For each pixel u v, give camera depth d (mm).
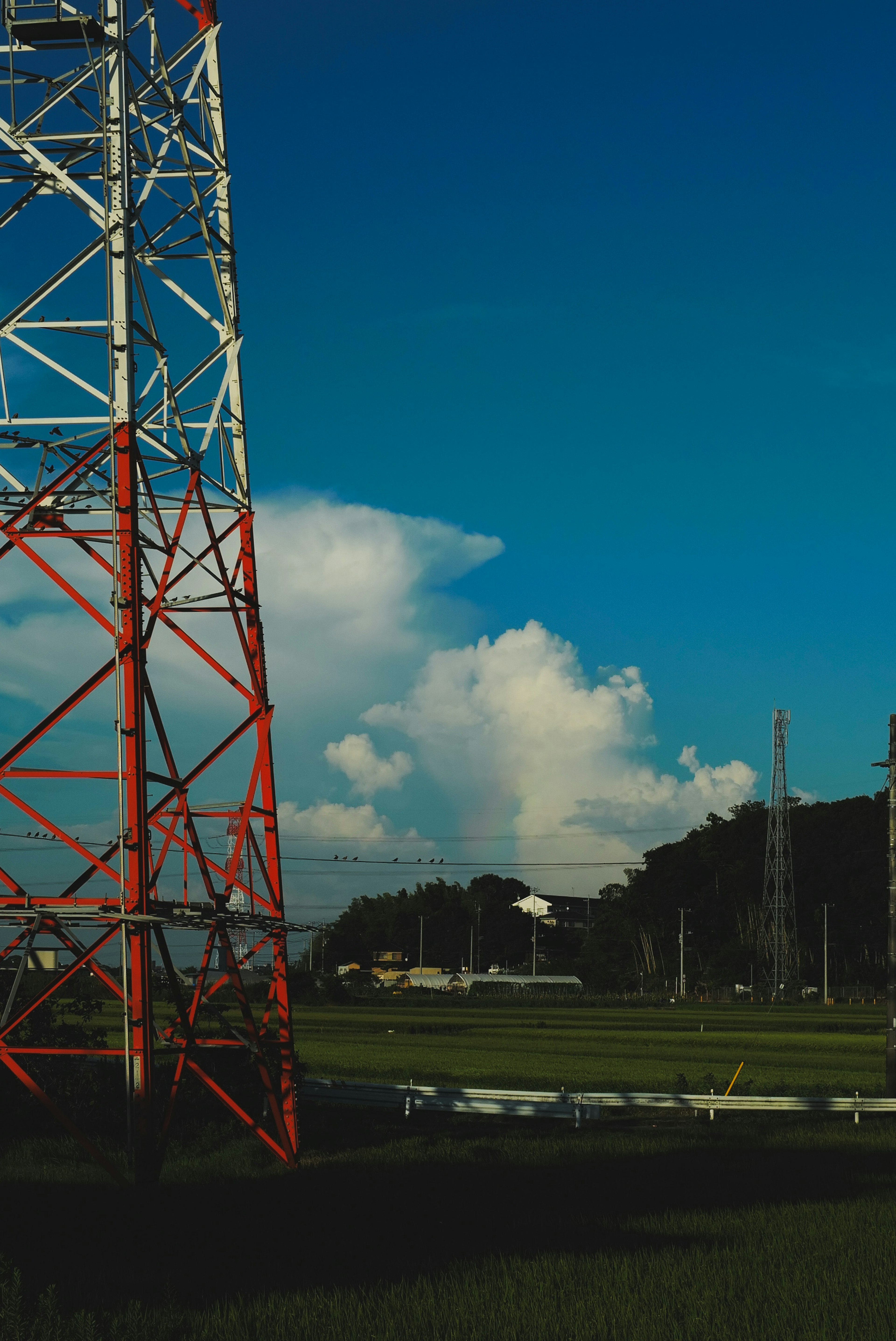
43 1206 18266
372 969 192125
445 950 198500
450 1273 14742
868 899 158375
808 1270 15125
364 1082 35469
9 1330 11398
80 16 19812
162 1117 22688
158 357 21562
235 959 22094
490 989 153000
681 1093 37969
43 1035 27766
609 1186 21047
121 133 19969
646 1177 21984
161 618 21906
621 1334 12578
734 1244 16547
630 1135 28438
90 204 21078
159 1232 16734
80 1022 55219
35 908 18672
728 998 140125
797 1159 24531
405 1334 12453
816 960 157625
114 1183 20312
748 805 185500
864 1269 15211
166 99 22141
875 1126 30562
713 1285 14383
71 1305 13133
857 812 167625
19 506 20438
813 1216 18406
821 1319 13156
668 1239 16906
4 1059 19453
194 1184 20703
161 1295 13680
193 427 22750
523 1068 47344
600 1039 68125
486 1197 19797
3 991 27922
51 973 27812
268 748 22641
